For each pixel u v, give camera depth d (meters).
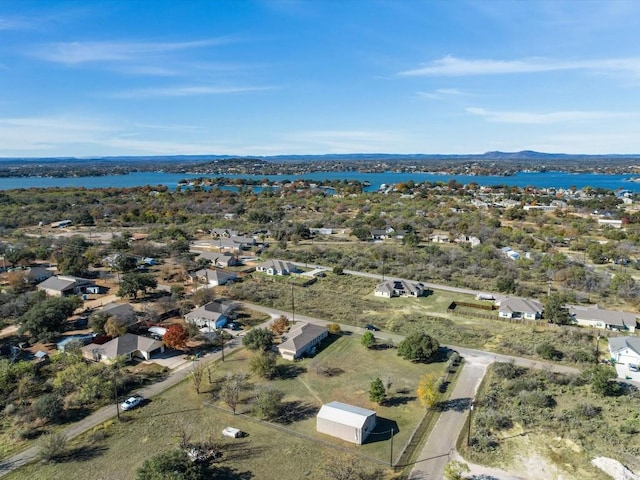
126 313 65.56
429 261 103.94
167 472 31.94
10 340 60.91
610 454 36.75
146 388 49.16
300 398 46.88
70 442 39.66
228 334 63.69
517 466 35.81
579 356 54.62
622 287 80.62
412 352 54.47
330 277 93.88
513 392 47.16
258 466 36.16
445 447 38.47
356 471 35.22
